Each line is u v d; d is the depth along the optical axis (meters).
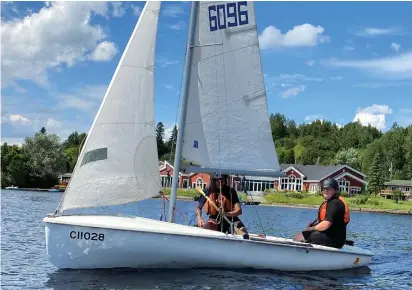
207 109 10.00
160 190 9.66
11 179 83.31
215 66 10.07
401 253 14.48
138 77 9.44
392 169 116.62
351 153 127.19
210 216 9.90
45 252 12.24
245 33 10.27
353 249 10.52
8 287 8.10
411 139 113.69
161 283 8.03
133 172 9.36
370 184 86.25
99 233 8.55
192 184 62.12
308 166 89.00
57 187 83.00
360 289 8.63
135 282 8.03
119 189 9.27
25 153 86.94
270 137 10.36
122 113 9.30
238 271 9.16
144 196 9.49
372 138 168.25
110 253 8.65
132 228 8.59
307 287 8.43
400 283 9.34
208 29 10.04
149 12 9.55
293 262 9.62
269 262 9.42
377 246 16.62
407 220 42.81
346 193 77.94
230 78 10.16
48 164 86.44
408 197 79.69
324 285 8.68
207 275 8.70
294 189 85.06
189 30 9.93
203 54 10.00
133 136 9.37
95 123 9.15
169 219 9.57
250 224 23.56
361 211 62.12
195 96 9.91
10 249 12.52
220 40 10.11
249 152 10.23
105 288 7.66
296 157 160.00
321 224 10.10
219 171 10.00
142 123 9.45
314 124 190.88
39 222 21.34
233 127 10.17
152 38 9.56
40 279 8.62
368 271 10.41
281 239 9.92
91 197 9.10
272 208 53.44
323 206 10.30
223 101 10.12
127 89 9.36
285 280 8.82
